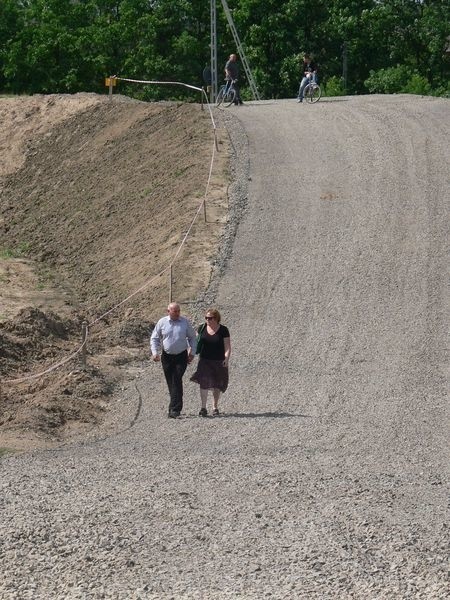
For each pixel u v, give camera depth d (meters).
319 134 37.16
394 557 10.04
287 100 48.25
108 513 11.64
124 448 15.90
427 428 16.75
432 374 19.88
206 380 17.83
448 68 79.94
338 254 27.09
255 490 12.70
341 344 21.73
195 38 74.31
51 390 19.31
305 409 18.05
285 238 28.31
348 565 9.83
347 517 11.41
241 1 74.50
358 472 13.81
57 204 37.88
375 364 20.53
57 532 10.91
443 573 9.62
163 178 34.72
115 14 78.75
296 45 74.81
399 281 25.28
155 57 73.56
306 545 10.44
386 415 17.55
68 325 24.73
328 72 76.44
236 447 15.66
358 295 24.53
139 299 26.20
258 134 37.41
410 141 35.81
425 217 29.27
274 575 9.64
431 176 32.31
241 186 32.19
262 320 23.39
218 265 26.91
